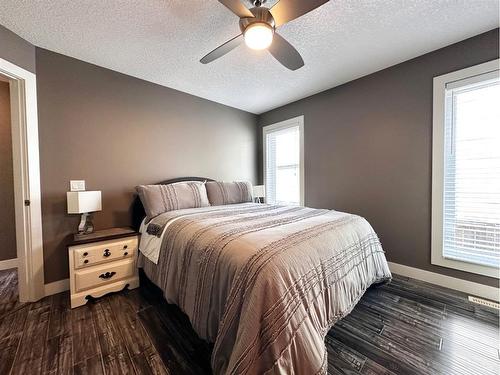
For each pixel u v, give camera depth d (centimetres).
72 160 226
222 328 114
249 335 100
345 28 190
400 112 249
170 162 304
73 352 140
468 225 212
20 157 196
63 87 221
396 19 180
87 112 235
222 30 189
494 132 198
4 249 283
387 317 174
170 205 245
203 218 194
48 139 212
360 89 281
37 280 201
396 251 256
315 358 104
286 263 117
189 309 144
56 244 216
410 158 243
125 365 131
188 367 130
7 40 181
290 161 378
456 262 216
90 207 212
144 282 236
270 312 103
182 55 226
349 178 295
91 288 200
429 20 181
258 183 424
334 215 213
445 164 222
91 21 177
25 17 170
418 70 235
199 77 274
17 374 124
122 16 172
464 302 194
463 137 214
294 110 358
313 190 335
